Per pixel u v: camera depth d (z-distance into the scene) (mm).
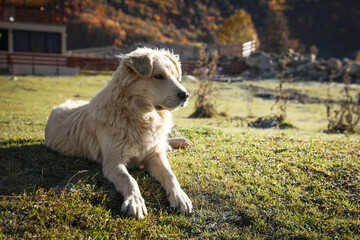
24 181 3955
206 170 4477
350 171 4469
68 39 67062
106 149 4121
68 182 3920
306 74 30062
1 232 3043
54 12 35000
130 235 3189
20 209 3391
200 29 84562
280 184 4188
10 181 3939
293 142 5848
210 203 3742
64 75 27875
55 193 3715
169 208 3645
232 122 11078
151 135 4242
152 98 4000
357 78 28641
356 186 4102
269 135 6461
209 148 5473
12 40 32219
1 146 5020
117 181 3785
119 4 82250
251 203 3744
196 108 12898
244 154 5148
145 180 4125
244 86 24500
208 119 11570
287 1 125125
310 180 4289
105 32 69438
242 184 4148
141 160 4414
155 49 4484
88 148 4562
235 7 99312
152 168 4277
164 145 4695
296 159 4910
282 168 4625
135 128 4148
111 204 3629
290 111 16156
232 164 4730
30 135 6047
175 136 6238
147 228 3281
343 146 5586
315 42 125875
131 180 3742
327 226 3408
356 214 3623
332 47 126875
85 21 68625
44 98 15312
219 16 92562
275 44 47344
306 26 121500
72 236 3082
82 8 73000
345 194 3957
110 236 3193
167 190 3785
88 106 4660
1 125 7152
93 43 68000
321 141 5926
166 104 3904
